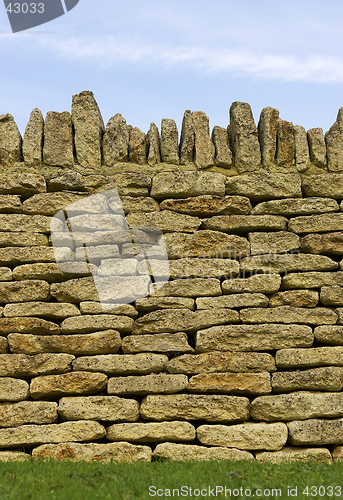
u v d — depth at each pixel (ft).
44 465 18.62
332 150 24.53
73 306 22.03
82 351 21.57
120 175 23.48
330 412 21.13
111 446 20.48
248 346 21.76
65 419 20.89
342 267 22.86
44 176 23.35
